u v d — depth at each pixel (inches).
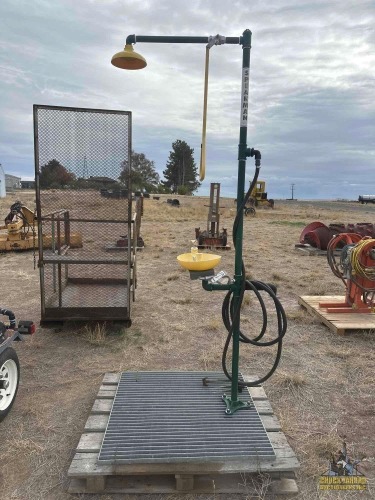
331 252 220.2
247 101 99.9
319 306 224.5
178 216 923.4
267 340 188.7
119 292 209.8
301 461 105.8
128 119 172.6
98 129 172.6
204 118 105.6
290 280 311.9
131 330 197.8
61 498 92.4
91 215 181.9
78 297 200.8
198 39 105.3
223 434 104.0
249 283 109.4
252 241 533.6
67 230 203.5
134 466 93.8
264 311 110.4
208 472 93.3
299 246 461.7
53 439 113.1
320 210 1386.6
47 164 172.2
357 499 93.9
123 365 160.4
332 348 180.4
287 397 138.3
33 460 104.5
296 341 189.2
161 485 95.7
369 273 204.7
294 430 119.2
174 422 109.0
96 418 112.9
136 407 116.0
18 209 391.5
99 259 183.8
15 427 118.3
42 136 169.8
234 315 111.1
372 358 171.0
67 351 172.6
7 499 91.7
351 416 128.0
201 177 105.7
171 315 222.1
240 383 121.7
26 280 293.4
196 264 108.0
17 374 129.3
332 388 145.6
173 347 179.2
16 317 213.9
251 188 103.1
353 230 424.2
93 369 156.7
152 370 155.4
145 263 366.0
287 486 96.0
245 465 94.8
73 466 93.7
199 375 136.7
